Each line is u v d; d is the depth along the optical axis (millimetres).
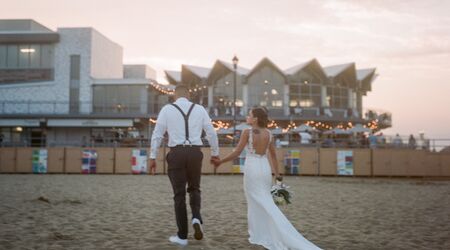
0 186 15164
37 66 38156
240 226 7129
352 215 8609
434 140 25156
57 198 11141
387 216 8484
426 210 9445
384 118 44688
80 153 25859
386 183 18953
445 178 23625
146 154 25422
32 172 25891
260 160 5461
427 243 5898
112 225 7059
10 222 7219
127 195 12195
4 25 40281
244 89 40469
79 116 36375
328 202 10977
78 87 37875
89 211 8727
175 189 5480
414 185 17750
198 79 43219
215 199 11406
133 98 37656
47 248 5301
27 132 37344
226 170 24750
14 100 37938
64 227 6805
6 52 38250
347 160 24234
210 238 6051
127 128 37781
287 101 40344
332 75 41781
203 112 5586
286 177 23297
